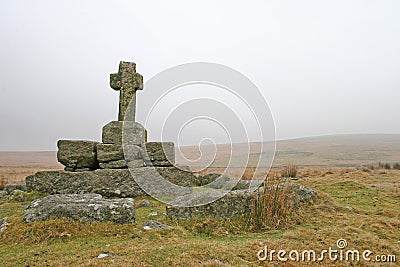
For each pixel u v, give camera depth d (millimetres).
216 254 5340
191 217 7688
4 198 10969
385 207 10023
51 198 7633
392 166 24219
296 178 16375
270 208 7773
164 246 5609
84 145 11266
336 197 11438
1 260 5109
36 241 6023
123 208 7004
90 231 6441
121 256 5121
